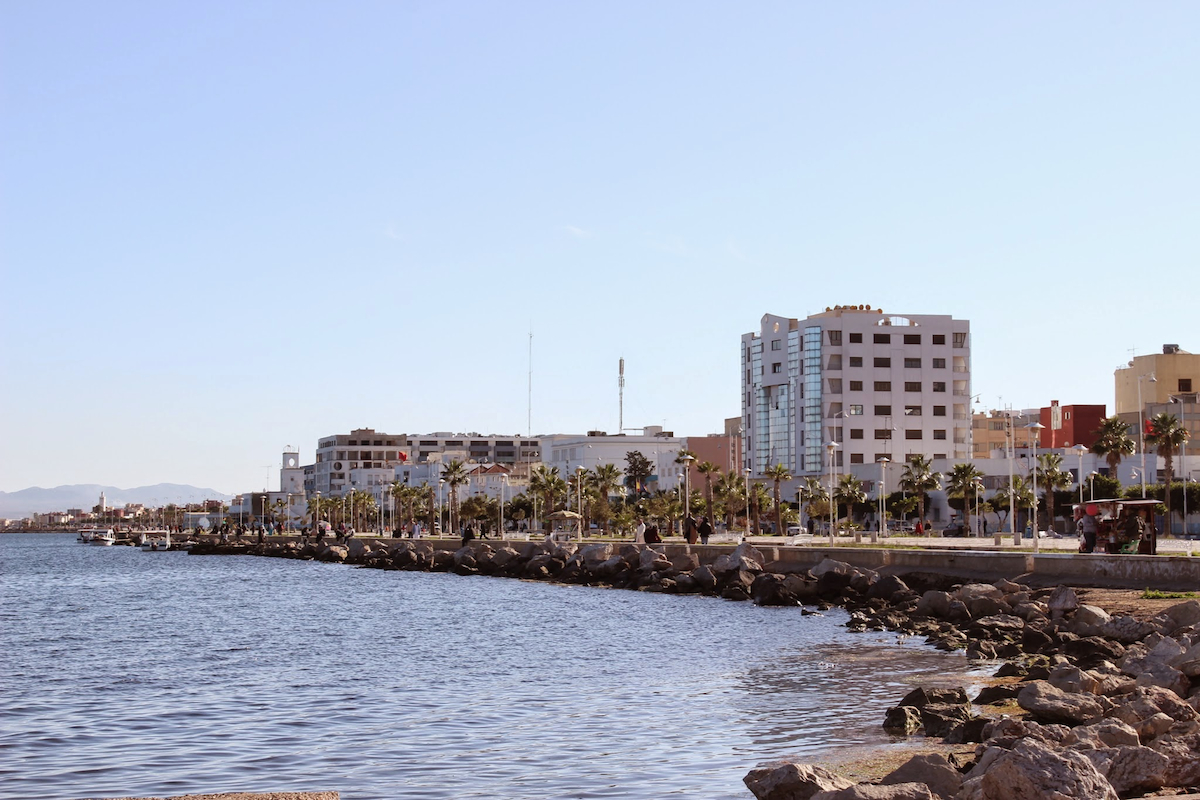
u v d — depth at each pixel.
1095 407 176.75
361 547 146.12
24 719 30.08
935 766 16.81
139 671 40.47
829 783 16.69
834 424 191.00
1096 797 14.02
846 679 34.66
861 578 65.25
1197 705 22.50
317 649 47.47
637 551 91.69
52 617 67.69
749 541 108.12
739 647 44.44
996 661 37.91
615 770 22.83
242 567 143.12
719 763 23.23
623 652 44.09
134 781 22.62
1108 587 52.78
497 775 22.58
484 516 187.88
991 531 146.12
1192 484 126.88
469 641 49.81
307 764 23.94
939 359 194.75
